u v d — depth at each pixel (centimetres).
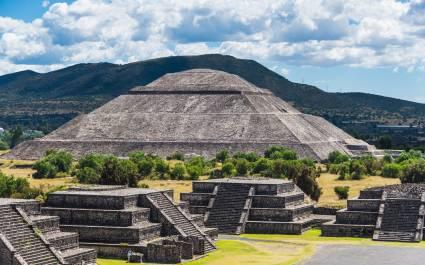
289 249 10150
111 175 14512
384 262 9081
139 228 9544
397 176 19025
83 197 10038
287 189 12775
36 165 19450
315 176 15288
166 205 10631
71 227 9750
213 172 19288
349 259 9294
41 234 8338
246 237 11369
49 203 10181
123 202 9869
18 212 8512
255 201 12225
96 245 9525
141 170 19112
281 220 11900
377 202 11775
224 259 9325
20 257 7775
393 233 11112
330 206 13388
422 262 9069
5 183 13412
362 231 11419
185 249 9394
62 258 8131
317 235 11619
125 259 9375
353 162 19762
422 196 11762
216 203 12331
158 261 9212
